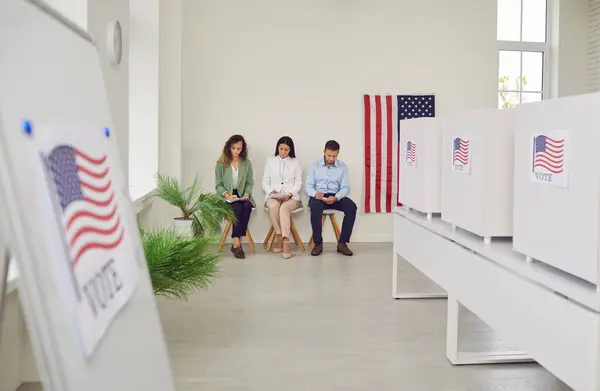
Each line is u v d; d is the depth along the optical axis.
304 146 6.59
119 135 3.12
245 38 6.44
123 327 1.12
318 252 5.75
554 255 1.93
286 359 2.85
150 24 5.20
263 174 6.38
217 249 6.00
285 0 6.48
